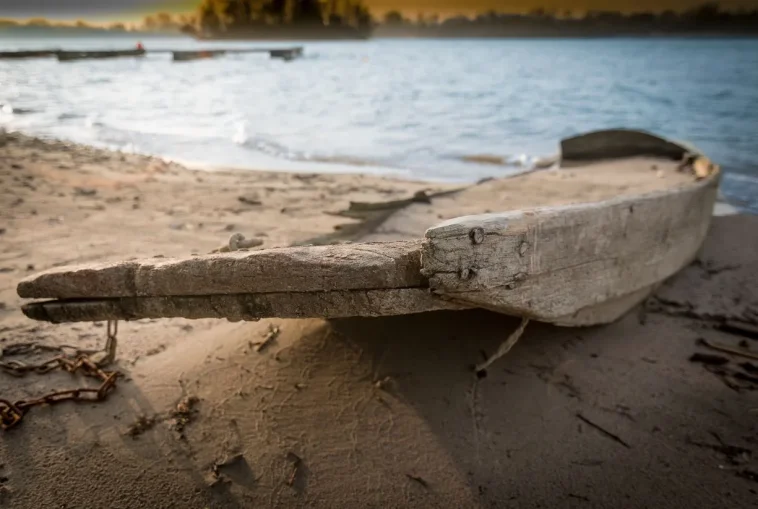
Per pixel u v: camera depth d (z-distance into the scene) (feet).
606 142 25.63
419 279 7.59
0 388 9.61
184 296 8.02
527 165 30.86
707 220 15.29
